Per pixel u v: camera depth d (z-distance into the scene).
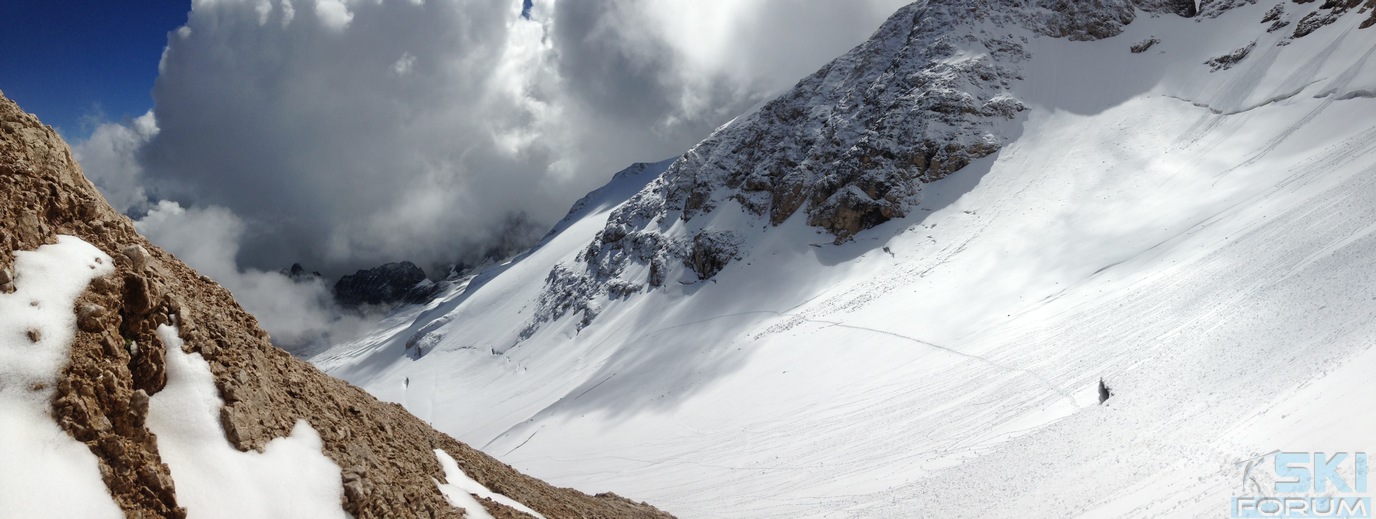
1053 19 136.62
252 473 13.38
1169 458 30.94
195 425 13.17
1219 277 59.88
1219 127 101.69
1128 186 96.44
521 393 138.00
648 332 127.88
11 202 13.02
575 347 150.88
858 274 106.94
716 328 111.19
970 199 109.69
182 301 14.66
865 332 85.88
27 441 11.03
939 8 143.75
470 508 18.11
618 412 93.69
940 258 98.75
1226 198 81.44
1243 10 127.31
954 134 118.19
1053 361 60.75
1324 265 47.31
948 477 43.78
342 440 15.98
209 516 12.34
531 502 21.19
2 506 10.18
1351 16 105.44
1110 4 136.75
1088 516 28.61
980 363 66.81
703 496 56.94
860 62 154.62
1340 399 26.36
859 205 118.38
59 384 11.81
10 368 11.49
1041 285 80.69
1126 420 39.12
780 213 133.12
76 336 12.48
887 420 62.25
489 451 98.25
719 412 79.69
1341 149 77.00
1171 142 103.19
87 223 14.48
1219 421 32.44
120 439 11.95
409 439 19.72
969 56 130.38
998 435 50.59
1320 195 65.38
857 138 131.00
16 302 12.15
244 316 16.61
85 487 11.16
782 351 90.88
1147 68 124.19
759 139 160.88
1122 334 59.22
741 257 132.88
